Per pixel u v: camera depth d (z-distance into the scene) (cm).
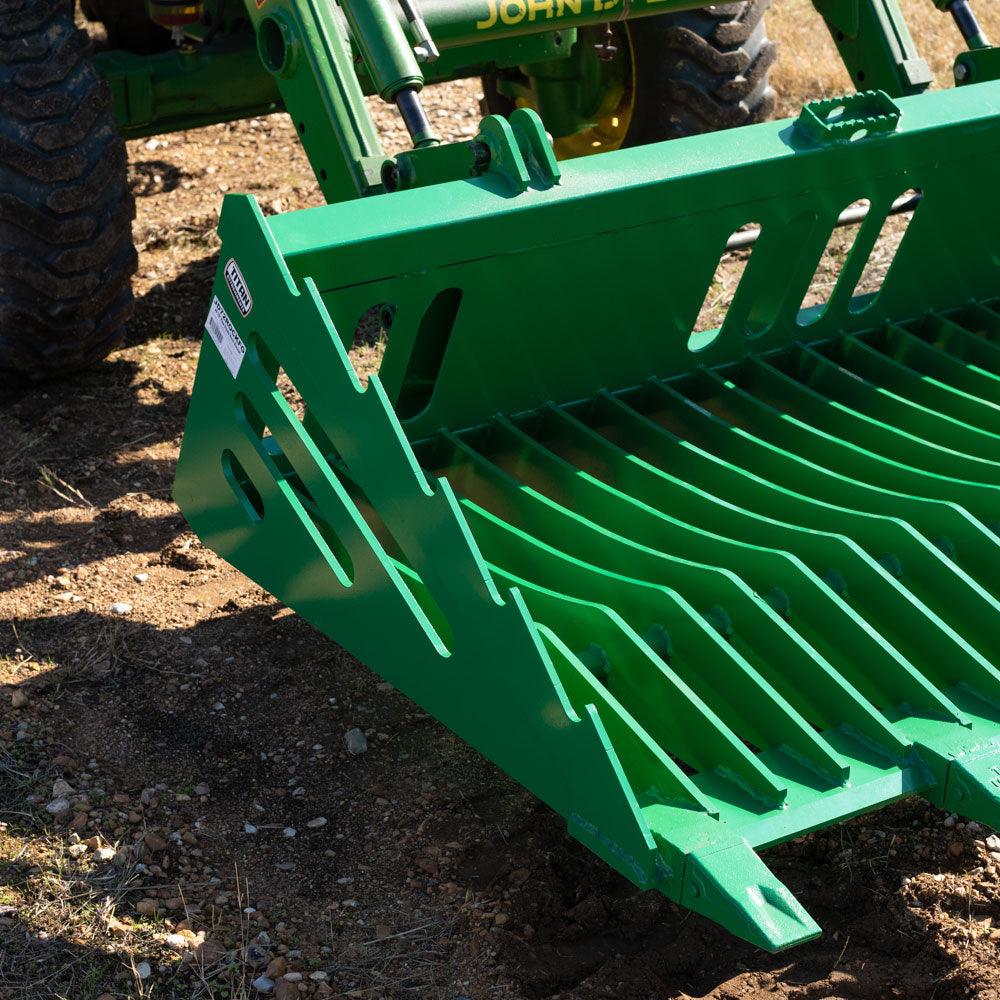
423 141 277
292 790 277
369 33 280
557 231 265
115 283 414
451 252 255
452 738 293
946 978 224
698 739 208
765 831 191
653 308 294
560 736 194
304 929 241
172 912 243
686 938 236
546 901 244
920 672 233
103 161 393
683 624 223
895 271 323
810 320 328
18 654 315
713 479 276
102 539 362
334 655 320
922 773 206
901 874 251
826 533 244
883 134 294
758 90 434
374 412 213
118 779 277
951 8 351
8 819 263
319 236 240
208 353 253
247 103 443
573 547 257
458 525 201
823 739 209
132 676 309
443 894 249
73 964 230
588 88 453
